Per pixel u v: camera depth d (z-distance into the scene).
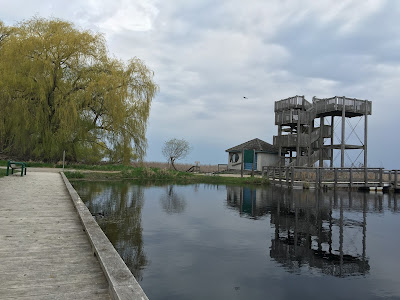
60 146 25.38
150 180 24.91
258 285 5.12
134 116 26.78
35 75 23.47
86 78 25.45
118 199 13.92
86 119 26.22
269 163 35.62
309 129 28.50
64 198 9.23
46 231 5.44
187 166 42.34
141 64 26.86
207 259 6.32
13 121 24.11
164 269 5.67
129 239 7.59
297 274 5.70
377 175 24.17
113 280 2.92
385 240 8.38
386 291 5.03
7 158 26.59
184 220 10.20
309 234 8.90
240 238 8.15
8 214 6.80
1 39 26.17
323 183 23.02
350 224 10.53
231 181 26.62
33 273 3.49
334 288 5.09
